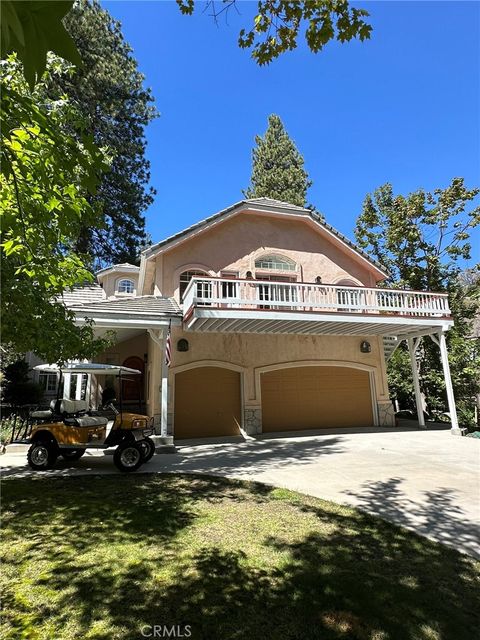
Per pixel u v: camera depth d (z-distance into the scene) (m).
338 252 18.06
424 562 4.41
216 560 4.44
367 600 3.64
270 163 35.88
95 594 3.76
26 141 2.89
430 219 20.83
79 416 10.22
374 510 6.14
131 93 28.02
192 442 13.43
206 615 3.42
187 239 15.53
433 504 6.42
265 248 16.86
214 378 15.14
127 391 19.95
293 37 4.63
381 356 17.55
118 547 4.81
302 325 14.28
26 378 18.16
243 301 12.88
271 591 3.80
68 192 3.80
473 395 19.27
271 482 7.91
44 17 1.15
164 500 6.69
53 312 6.58
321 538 5.04
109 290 20.75
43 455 9.16
